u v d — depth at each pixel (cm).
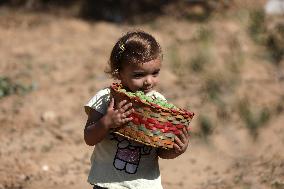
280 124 1989
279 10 3731
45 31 3866
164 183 1730
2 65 3077
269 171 1673
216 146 1880
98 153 1077
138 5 4428
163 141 1020
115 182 1062
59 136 2130
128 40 1039
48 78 2853
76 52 3353
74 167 1891
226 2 4016
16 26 3997
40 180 1783
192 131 1980
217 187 1644
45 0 4538
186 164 1867
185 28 3819
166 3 4381
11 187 1720
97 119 1064
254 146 1750
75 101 2497
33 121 2278
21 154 1962
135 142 1062
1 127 2211
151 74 1045
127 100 1006
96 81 2778
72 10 4434
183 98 2352
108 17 4403
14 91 2617
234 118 1877
